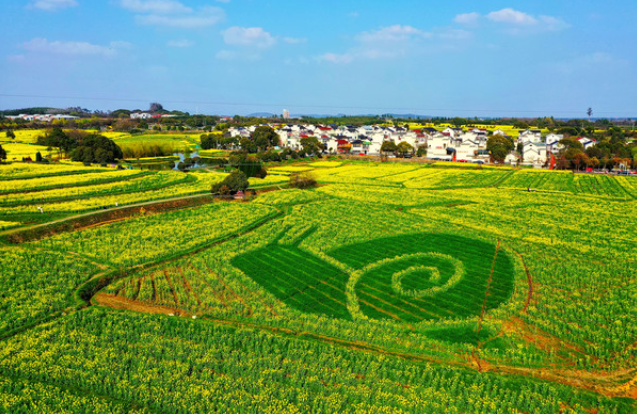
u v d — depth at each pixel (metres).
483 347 46.97
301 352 44.53
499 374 42.28
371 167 186.88
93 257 68.75
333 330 48.91
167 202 106.25
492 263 70.50
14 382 39.59
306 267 67.94
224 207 105.56
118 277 63.03
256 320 51.44
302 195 119.44
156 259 69.44
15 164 143.75
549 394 39.28
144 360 42.94
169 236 81.12
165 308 54.66
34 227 81.25
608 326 50.66
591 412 37.56
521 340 48.16
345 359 43.88
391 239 82.06
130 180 129.12
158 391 38.62
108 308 53.66
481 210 106.06
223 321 51.47
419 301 57.06
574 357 44.75
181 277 63.84
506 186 142.50
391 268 67.81
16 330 48.12
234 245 76.50
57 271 62.81
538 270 66.56
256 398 38.19
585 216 100.50
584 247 77.50
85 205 97.19
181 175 140.38
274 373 41.38
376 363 43.06
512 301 56.78
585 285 61.91
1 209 90.00
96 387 39.41
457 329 50.22
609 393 39.88
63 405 37.00
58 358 42.88
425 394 39.25
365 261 70.56
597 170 179.62
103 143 171.88
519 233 86.38
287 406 37.56
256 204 108.56
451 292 59.72
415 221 94.00
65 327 48.66
